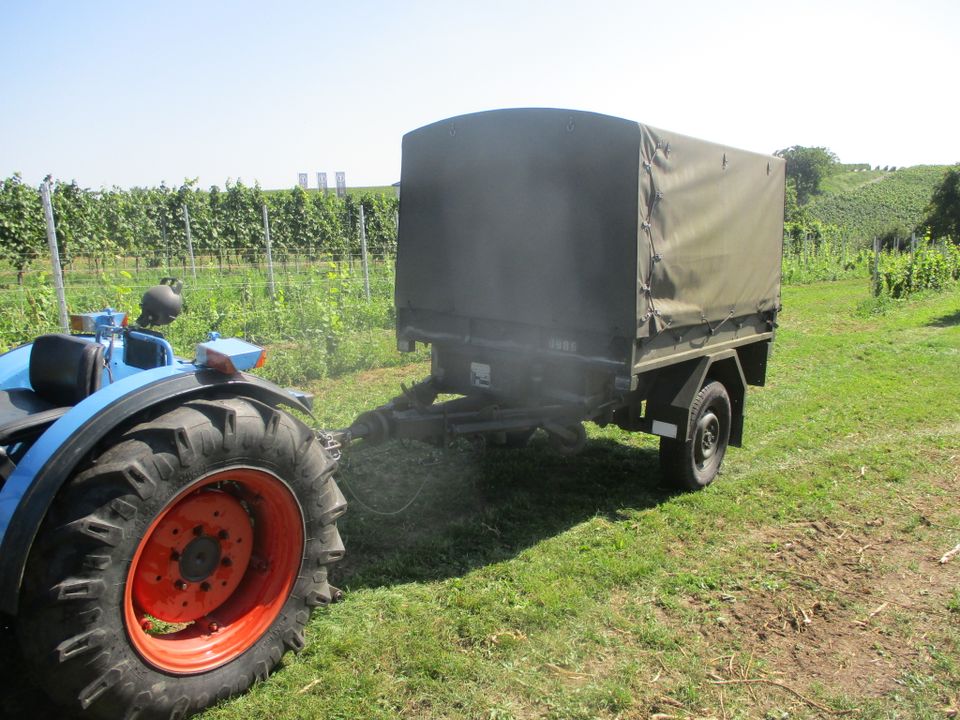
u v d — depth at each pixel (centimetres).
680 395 506
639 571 403
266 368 888
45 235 1745
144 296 353
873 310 1633
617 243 425
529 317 473
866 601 384
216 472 267
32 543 238
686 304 486
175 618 279
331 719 273
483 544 432
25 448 303
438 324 537
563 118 439
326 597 316
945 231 5178
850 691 307
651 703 294
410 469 557
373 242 2831
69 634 230
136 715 248
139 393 267
